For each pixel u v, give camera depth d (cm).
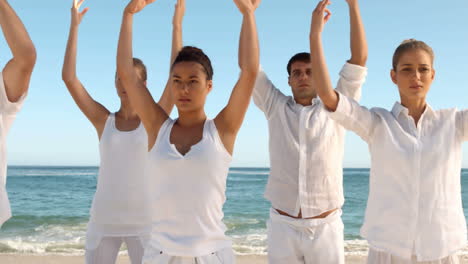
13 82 279
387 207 302
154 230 277
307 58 409
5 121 282
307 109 405
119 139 406
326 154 400
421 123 310
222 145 279
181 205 267
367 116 319
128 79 290
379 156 314
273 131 414
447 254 293
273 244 402
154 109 295
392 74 328
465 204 2995
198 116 287
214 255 267
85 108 405
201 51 288
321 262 391
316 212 394
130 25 292
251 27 280
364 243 1208
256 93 425
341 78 396
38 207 2594
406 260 294
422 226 294
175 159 269
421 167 299
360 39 378
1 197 277
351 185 4531
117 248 411
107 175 405
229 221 1895
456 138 310
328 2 318
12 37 270
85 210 2412
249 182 4700
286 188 401
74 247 1184
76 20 389
